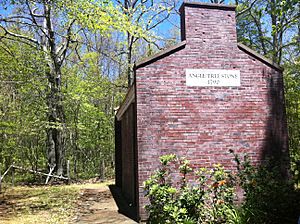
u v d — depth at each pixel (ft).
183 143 28.09
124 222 26.21
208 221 19.45
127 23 37.47
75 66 67.67
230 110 29.35
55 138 62.80
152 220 19.85
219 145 28.68
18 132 61.41
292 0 29.19
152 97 28.17
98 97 70.79
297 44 50.42
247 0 55.52
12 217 29.01
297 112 46.21
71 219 27.76
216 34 30.22
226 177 24.68
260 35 57.11
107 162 82.94
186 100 28.66
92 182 62.80
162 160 22.24
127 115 39.27
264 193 21.48
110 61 86.22
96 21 34.88
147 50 76.07
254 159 29.09
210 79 29.37
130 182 36.63
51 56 55.26
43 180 64.59
